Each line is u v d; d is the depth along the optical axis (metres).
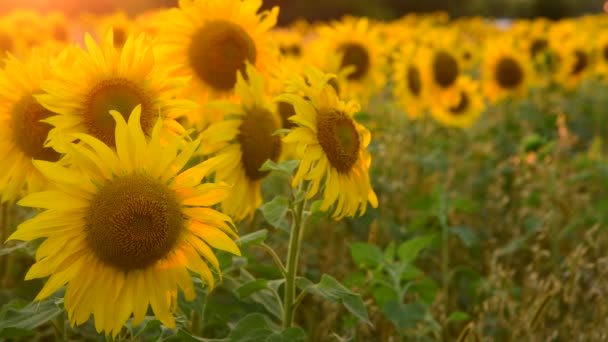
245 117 3.47
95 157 2.40
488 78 9.11
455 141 8.66
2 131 3.17
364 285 4.20
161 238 2.45
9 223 4.47
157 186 2.46
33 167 3.23
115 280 2.48
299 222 3.08
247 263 3.54
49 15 9.27
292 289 3.09
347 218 5.16
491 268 4.96
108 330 2.46
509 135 8.86
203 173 2.51
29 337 3.67
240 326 2.78
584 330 4.46
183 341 2.82
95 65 2.92
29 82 3.19
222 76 3.89
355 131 3.12
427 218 5.21
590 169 7.09
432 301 4.09
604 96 11.83
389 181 6.29
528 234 5.43
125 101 2.89
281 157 3.68
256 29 4.05
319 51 7.47
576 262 4.55
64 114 2.84
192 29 3.88
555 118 8.54
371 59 7.47
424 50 7.91
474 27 21.25
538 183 6.26
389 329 4.04
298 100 2.97
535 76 9.38
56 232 2.40
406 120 8.41
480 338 3.89
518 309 4.57
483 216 6.28
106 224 2.40
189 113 3.74
